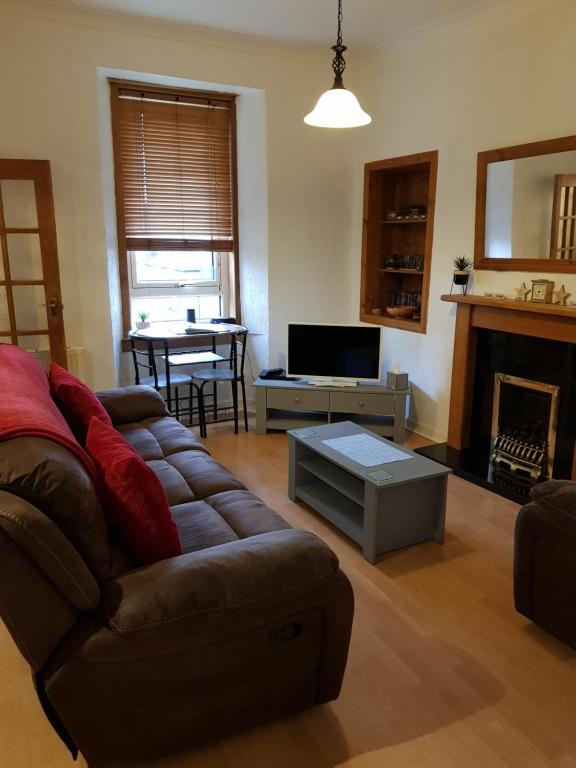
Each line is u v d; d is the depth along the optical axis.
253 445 4.08
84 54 3.58
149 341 3.89
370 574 2.51
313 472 3.00
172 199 4.39
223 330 4.18
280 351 4.71
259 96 4.23
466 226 3.68
